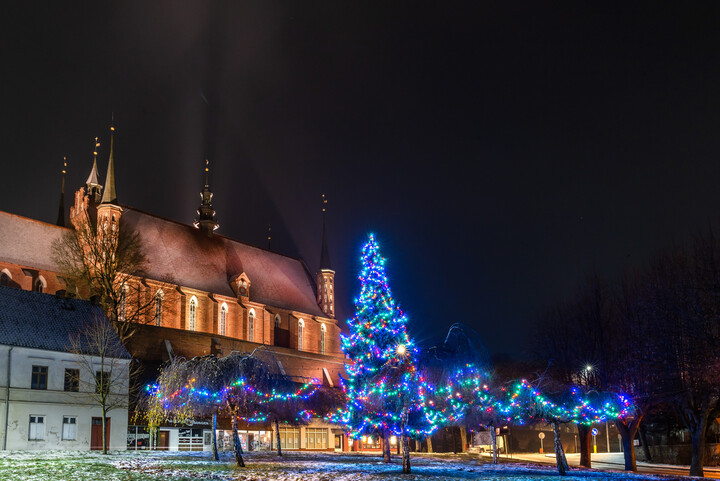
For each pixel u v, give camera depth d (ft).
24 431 181.98
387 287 128.36
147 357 293.02
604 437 362.74
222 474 108.27
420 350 124.88
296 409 201.26
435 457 203.21
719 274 156.87
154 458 143.33
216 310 367.25
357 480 104.06
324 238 469.16
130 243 324.39
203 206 411.95
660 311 163.53
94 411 198.18
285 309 417.90
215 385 137.39
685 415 168.35
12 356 183.83
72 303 214.69
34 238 309.22
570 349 185.88
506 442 308.40
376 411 123.44
